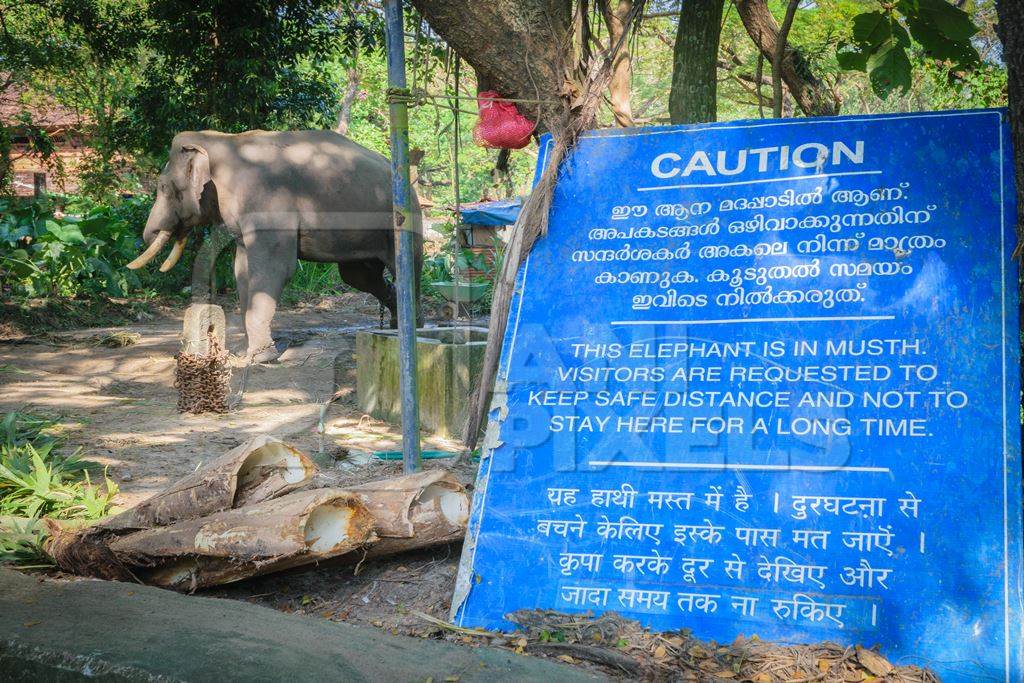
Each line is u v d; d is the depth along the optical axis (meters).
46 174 24.66
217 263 8.72
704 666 2.79
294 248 8.23
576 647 2.89
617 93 4.49
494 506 3.28
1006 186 3.21
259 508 3.30
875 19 4.12
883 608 2.85
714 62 6.12
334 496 3.25
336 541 3.29
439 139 4.89
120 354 10.95
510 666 2.73
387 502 3.48
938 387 3.05
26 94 24.62
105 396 8.52
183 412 7.43
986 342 3.06
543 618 3.06
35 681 2.78
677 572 3.06
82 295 15.50
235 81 15.88
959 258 3.17
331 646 2.84
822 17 8.07
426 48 5.02
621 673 2.79
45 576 3.56
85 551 3.51
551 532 3.21
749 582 3.00
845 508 3.00
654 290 3.46
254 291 8.21
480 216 14.71
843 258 3.29
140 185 23.78
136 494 4.86
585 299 3.51
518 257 3.70
